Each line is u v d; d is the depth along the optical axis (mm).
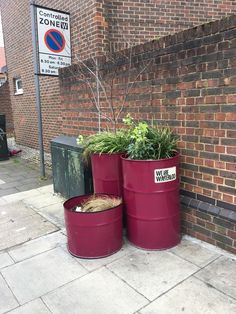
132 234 3111
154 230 2971
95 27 5348
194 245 3107
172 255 2936
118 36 5586
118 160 3217
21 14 8250
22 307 2328
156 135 3064
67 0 5922
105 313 2223
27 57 8461
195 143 3062
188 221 3295
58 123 7375
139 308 2252
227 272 2629
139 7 5676
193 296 2346
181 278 2574
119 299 2357
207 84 2832
